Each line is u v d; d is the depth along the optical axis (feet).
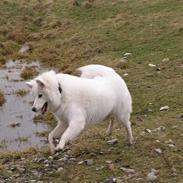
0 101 69.26
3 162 41.93
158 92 59.88
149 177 33.65
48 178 35.81
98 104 36.70
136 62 75.05
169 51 77.20
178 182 32.99
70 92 35.94
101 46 88.74
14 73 85.66
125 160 37.29
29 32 114.21
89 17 110.73
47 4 129.70
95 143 42.52
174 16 95.25
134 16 101.60
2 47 101.86
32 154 43.60
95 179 34.42
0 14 126.72
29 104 68.39
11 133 57.41
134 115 53.93
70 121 36.06
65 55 90.38
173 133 43.01
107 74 38.73
